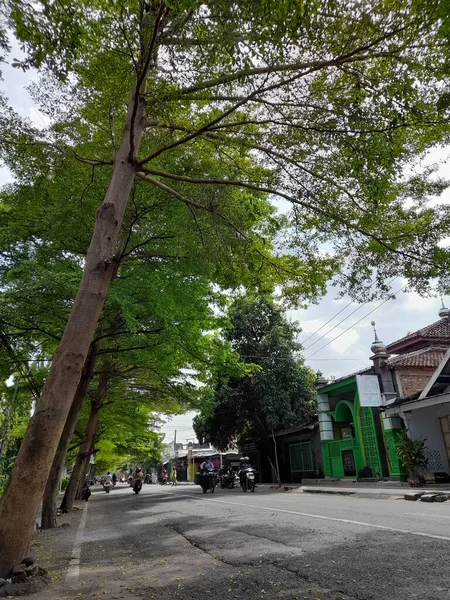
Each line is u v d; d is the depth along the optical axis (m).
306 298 10.73
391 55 6.38
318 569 4.73
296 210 9.21
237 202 9.55
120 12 6.19
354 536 6.45
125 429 27.31
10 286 9.05
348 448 21.48
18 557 4.82
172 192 8.20
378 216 8.46
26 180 9.77
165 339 10.91
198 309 11.99
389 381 19.47
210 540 7.08
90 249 6.26
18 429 23.58
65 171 9.58
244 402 24.69
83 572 5.39
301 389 24.36
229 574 4.82
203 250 9.66
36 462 5.00
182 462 70.62
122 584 4.67
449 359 16.12
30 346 11.96
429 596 3.69
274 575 4.65
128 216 10.55
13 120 8.67
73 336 5.59
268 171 8.97
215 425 26.64
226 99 7.76
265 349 24.41
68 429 12.23
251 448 32.19
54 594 4.33
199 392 17.86
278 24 5.02
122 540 7.99
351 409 21.42
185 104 8.43
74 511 16.31
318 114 7.47
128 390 19.91
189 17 5.91
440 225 8.23
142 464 81.38
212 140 8.99
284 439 28.44
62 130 9.26
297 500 13.62
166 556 6.11
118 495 29.08
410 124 6.86
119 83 7.94
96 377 19.16
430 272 8.34
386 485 17.16
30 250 10.50
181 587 4.42
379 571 4.50
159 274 10.78
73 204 10.09
